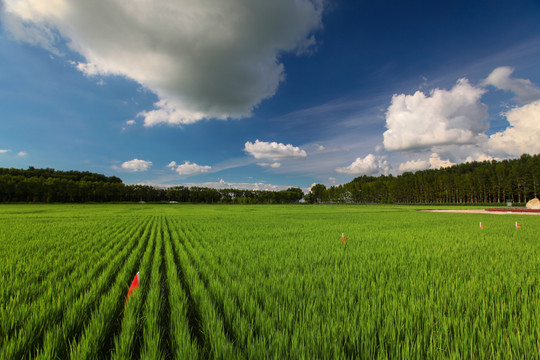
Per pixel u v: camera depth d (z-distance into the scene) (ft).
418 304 13.32
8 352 9.25
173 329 11.77
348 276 19.29
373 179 651.25
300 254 28.63
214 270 21.66
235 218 98.12
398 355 9.15
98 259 26.96
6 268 22.18
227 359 9.12
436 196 361.71
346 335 10.39
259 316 12.01
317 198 572.10
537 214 112.06
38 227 60.54
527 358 8.86
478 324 11.42
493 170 299.58
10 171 437.58
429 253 28.32
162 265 25.86
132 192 438.40
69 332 11.53
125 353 9.86
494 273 19.72
